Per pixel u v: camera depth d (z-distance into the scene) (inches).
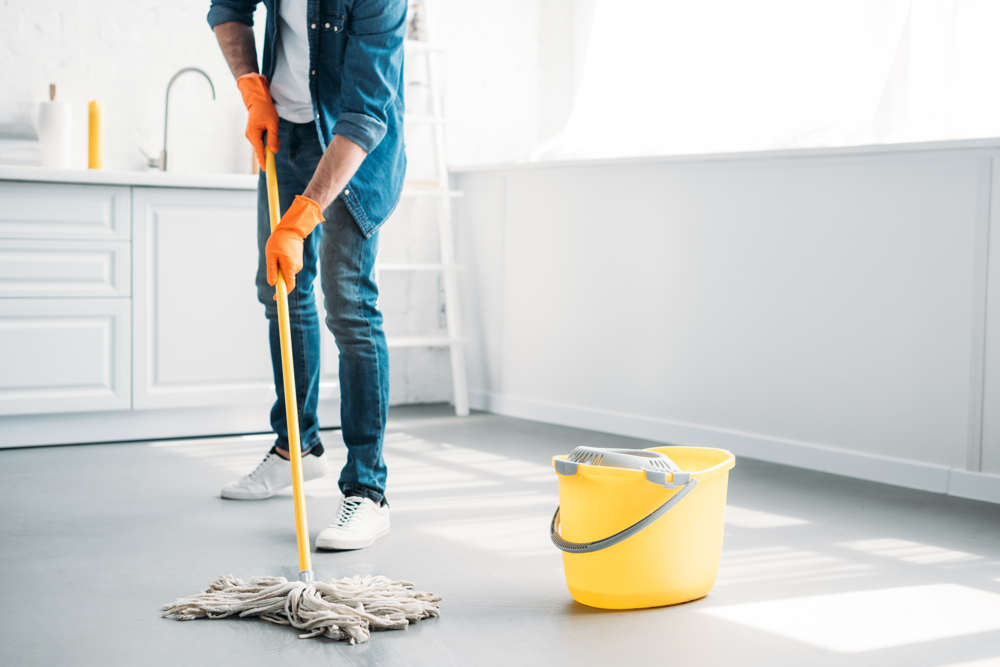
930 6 119.7
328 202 77.5
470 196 173.8
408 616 66.7
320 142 84.8
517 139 182.9
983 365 108.3
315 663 59.6
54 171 124.5
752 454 130.4
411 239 172.7
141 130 150.9
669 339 141.1
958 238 109.9
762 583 76.4
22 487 106.1
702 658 61.0
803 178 124.2
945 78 119.0
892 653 62.3
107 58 148.0
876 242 117.2
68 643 62.4
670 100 152.7
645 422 144.3
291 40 87.0
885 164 115.9
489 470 119.3
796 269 125.3
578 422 154.6
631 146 158.1
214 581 74.2
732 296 132.6
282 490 105.3
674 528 68.7
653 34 155.3
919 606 71.6
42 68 144.1
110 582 74.6
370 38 79.6
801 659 61.1
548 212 158.9
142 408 132.9
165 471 115.2
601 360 151.3
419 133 173.5
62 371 128.3
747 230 130.5
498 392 169.5
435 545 85.9
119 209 130.0
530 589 74.1
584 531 69.0
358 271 86.1
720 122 145.0
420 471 118.3
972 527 96.0
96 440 132.6
